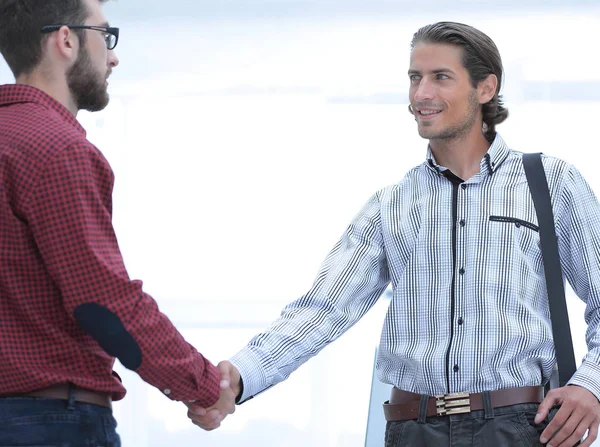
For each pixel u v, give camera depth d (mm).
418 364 3031
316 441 6609
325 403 6609
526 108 6645
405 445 3010
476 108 3215
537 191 3109
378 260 3305
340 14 6668
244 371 3119
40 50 2559
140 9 6703
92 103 2693
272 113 6816
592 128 6609
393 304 3150
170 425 6762
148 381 2514
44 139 2363
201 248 6891
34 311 2361
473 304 3029
